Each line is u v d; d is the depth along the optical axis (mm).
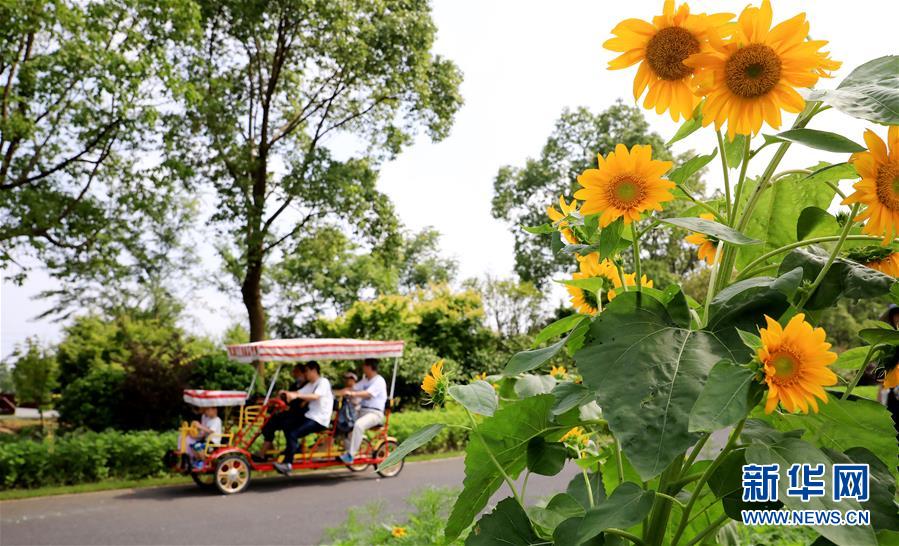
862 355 1347
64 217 13938
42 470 9586
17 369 15750
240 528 7160
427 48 18188
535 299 26078
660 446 930
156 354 14664
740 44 1026
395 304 19188
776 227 1416
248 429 9742
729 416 889
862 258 1254
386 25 17531
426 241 44031
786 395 899
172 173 14773
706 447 2688
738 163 1350
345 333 19312
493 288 26266
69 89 12781
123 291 27875
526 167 33375
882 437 1117
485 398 1348
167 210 16438
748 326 1036
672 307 1106
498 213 33875
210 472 9227
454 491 4082
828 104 1011
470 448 1335
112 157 14445
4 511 8023
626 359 1028
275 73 17641
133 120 13008
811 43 1006
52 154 13727
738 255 1452
